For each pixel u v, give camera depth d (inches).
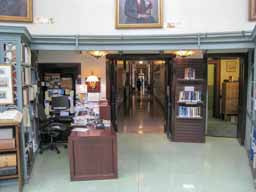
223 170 174.1
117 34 205.0
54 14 203.5
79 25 205.2
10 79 147.1
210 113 391.5
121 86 495.2
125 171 172.1
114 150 158.1
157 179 159.5
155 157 200.2
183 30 201.0
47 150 218.7
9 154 143.3
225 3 196.4
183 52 211.6
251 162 176.4
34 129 201.6
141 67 847.7
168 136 258.4
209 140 249.9
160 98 506.9
